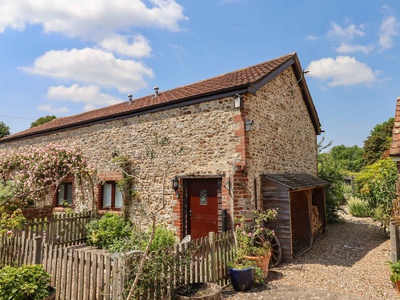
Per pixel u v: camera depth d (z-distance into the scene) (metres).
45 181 10.48
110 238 8.34
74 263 4.30
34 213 10.24
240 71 10.98
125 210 9.47
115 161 9.55
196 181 8.13
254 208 7.27
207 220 7.77
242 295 4.96
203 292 4.41
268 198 7.61
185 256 4.59
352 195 18.80
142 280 3.89
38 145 13.60
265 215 6.89
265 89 8.59
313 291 5.10
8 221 5.89
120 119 10.15
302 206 9.57
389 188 9.78
